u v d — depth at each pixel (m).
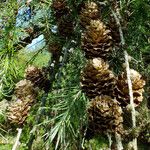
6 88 0.56
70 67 0.55
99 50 0.34
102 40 0.34
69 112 0.45
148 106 0.42
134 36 0.51
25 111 0.36
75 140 0.47
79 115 0.46
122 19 0.46
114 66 0.50
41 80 0.44
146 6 0.49
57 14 0.50
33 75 0.44
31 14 0.57
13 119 0.36
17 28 0.55
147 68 0.49
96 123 0.29
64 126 0.44
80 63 0.54
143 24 0.51
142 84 0.31
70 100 0.46
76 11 0.50
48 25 0.55
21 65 0.57
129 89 0.30
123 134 0.31
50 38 0.51
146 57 0.52
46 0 0.57
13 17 0.56
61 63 0.51
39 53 0.58
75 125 0.48
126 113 0.34
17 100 0.37
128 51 0.49
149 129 0.39
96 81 0.30
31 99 0.37
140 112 0.40
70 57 0.55
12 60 0.55
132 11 0.51
